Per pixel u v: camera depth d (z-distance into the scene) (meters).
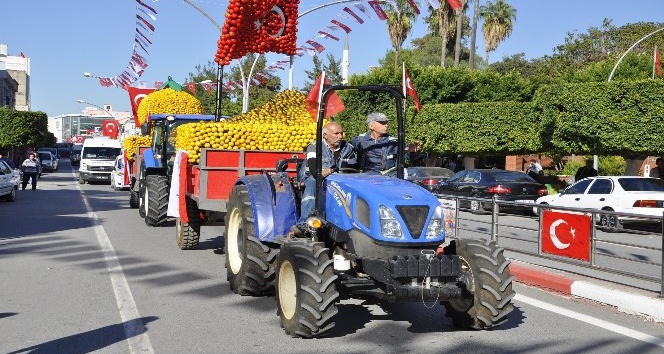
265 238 7.75
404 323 7.36
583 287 8.86
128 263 11.23
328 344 6.52
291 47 13.84
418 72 36.56
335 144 7.45
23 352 6.21
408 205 6.39
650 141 23.45
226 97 45.22
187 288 9.18
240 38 13.36
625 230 9.25
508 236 11.75
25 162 33.31
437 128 32.41
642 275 8.66
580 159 45.59
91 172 39.69
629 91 23.69
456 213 13.22
